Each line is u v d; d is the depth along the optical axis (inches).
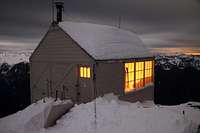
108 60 491.5
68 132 349.1
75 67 504.1
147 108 392.5
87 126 348.5
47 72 573.3
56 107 400.5
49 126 385.4
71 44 510.3
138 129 315.9
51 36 556.4
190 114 386.0
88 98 480.4
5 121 447.2
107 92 496.4
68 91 522.9
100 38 572.4
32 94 623.2
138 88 605.3
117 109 387.5
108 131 324.5
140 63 617.0
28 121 396.2
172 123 319.3
